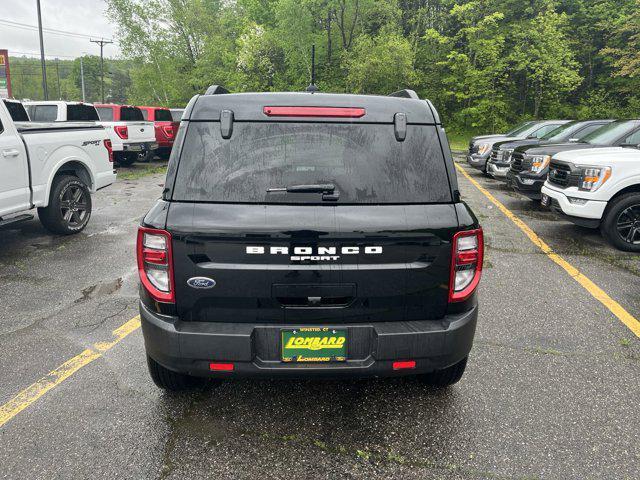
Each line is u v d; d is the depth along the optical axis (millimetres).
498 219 8234
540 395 2945
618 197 6316
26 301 4449
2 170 5488
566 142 8930
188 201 2240
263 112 2309
